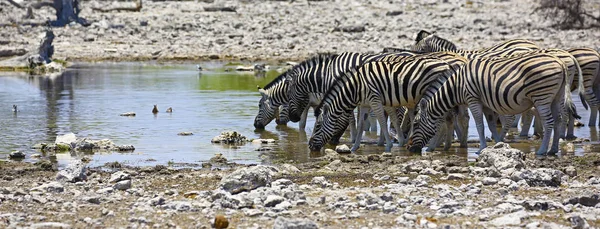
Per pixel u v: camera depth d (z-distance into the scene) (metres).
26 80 28.81
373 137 17.33
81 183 11.64
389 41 40.88
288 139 16.81
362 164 13.55
